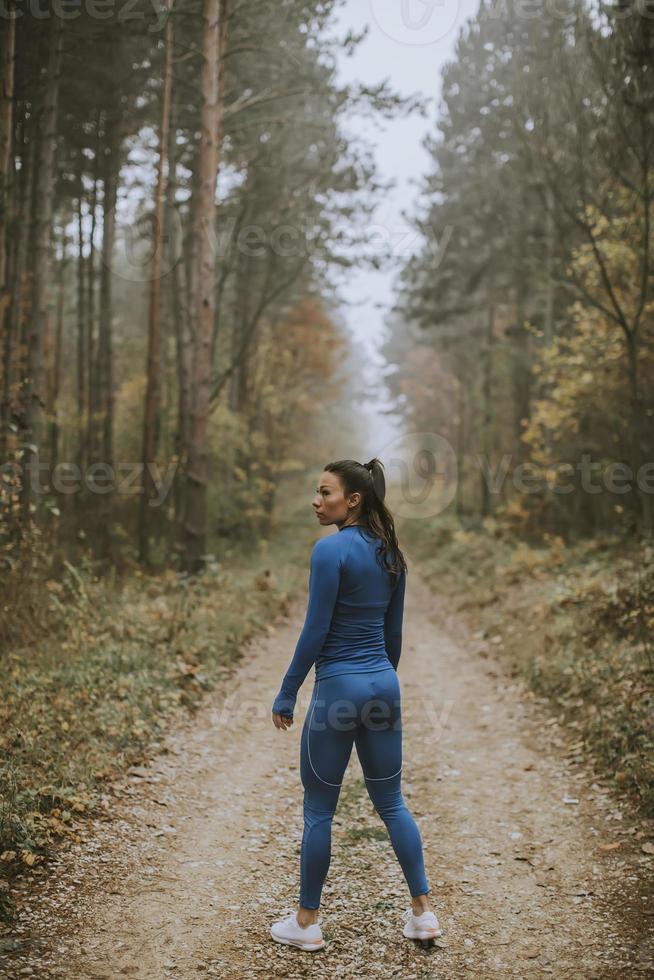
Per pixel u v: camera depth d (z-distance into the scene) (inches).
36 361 372.2
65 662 243.3
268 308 906.1
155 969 110.7
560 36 410.0
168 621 321.4
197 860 148.3
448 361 1331.2
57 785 162.6
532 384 778.8
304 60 492.1
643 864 145.7
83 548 455.8
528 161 450.6
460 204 892.6
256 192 577.9
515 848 158.4
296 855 154.4
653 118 355.3
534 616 377.4
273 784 194.5
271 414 913.5
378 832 165.2
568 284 491.2
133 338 983.0
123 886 134.0
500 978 111.7
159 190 494.0
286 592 519.2
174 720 230.5
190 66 526.9
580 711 236.7
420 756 221.1
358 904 134.0
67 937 116.2
